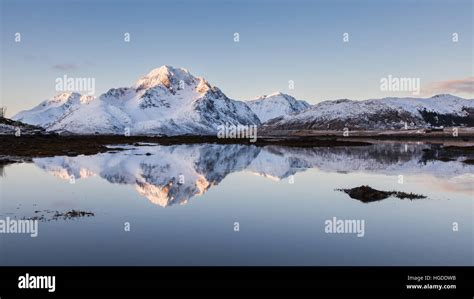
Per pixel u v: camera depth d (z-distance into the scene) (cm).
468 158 5969
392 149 8425
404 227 2058
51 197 2848
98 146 9456
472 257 1617
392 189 3197
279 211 2444
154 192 3111
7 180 3712
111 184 3509
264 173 4372
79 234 1900
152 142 13575
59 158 6097
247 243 1783
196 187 3391
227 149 9112
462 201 2695
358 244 1780
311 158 6338
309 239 1848
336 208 2517
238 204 2656
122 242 1780
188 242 1792
